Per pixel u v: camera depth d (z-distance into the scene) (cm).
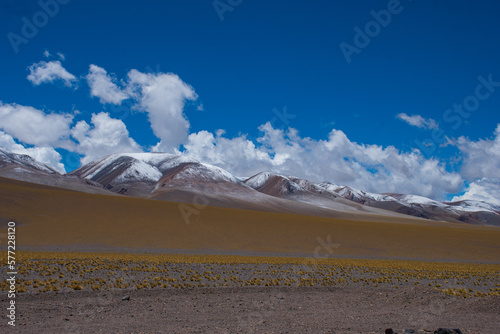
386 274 3553
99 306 1750
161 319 1516
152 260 3700
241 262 4000
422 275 3553
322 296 2277
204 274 3003
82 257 3631
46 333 1230
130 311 1667
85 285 2275
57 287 2116
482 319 1609
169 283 2527
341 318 1595
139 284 2394
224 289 2386
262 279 2925
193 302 1945
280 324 1432
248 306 1877
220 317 1583
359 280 3117
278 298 2156
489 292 2706
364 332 1266
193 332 1273
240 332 1277
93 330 1288
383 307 1923
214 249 5541
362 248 6400
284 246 6134
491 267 4859
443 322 1523
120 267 3070
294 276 3175
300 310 1802
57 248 4631
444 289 2703
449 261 5697
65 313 1571
